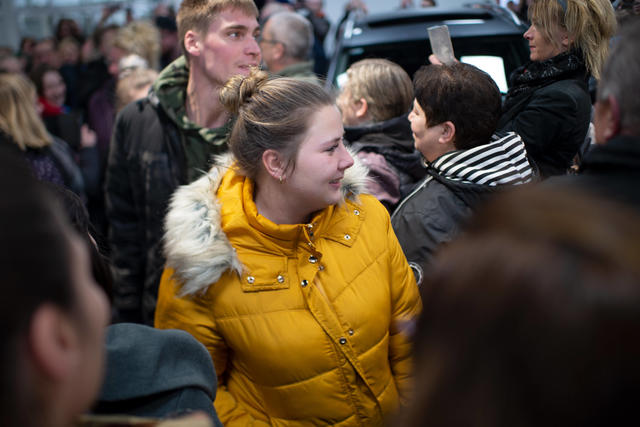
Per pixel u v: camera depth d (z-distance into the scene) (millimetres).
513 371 493
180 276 1431
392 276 1607
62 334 531
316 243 1495
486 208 569
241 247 1458
